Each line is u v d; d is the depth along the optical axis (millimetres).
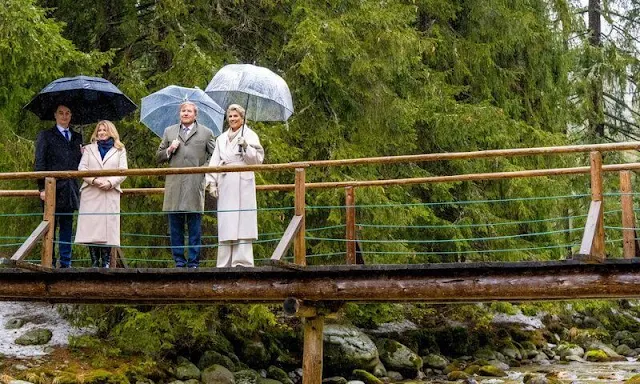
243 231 8875
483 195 16500
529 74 18000
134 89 13555
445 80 17062
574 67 20391
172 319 13383
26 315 13859
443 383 13453
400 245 14883
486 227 16078
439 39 15805
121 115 9844
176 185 9102
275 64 15227
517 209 16547
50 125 13688
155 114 10102
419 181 9273
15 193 9273
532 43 17688
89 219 9227
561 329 18219
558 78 18531
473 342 16188
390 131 15180
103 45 15117
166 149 9219
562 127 18703
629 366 14867
